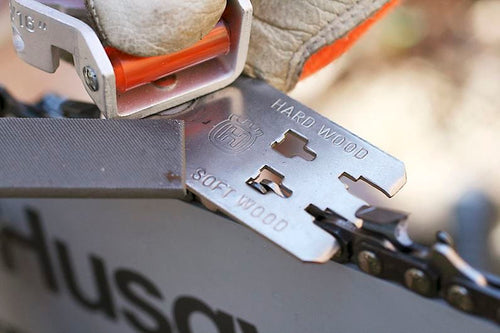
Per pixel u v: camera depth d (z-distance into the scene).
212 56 0.19
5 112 0.21
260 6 0.19
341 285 0.17
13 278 0.24
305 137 0.18
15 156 0.18
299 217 0.17
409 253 0.16
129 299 0.22
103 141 0.18
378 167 0.18
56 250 0.22
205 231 0.19
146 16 0.17
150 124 0.18
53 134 0.18
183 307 0.20
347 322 0.18
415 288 0.16
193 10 0.17
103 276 0.22
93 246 0.21
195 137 0.18
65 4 0.18
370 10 0.19
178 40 0.18
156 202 0.19
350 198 0.17
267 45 0.20
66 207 0.21
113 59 0.18
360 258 0.17
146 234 0.20
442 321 0.17
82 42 0.18
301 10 0.19
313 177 0.18
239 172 0.18
